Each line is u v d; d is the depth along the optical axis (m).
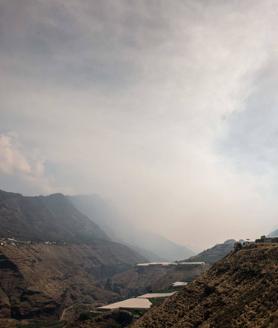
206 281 83.06
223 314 64.31
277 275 65.44
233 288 72.44
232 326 57.72
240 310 61.44
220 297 71.94
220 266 86.31
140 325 80.25
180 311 76.62
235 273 78.25
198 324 67.75
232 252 92.31
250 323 55.34
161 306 84.38
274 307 55.59
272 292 60.34
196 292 80.88
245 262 79.75
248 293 66.38
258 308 58.56
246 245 93.12
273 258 74.25
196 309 73.06
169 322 75.06
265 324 51.56
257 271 72.56
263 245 87.81
